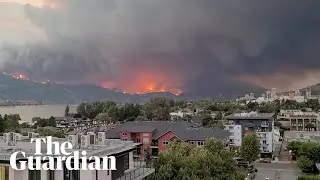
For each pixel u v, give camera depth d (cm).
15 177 4722
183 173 6644
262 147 19262
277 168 16262
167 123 16312
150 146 14500
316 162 15288
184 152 7856
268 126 19950
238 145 17362
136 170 6025
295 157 18075
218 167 7656
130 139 14775
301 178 12812
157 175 6519
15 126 19588
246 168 15138
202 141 14025
